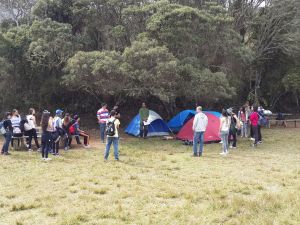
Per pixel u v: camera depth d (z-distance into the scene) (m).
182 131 19.78
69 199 8.99
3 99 25.53
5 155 15.09
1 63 21.84
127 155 15.28
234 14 28.88
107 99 25.59
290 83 29.67
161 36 19.86
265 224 7.09
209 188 9.88
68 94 27.08
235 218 7.49
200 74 19.69
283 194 9.21
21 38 23.48
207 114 19.75
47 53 21.38
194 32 20.55
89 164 13.27
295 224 7.13
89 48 23.81
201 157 14.90
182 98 25.86
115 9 23.36
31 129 16.06
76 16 24.27
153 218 7.59
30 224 7.36
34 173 11.80
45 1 24.00
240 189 9.75
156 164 13.41
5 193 9.48
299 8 28.55
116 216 7.69
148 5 21.64
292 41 28.64
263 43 30.30
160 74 18.28
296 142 19.22
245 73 29.75
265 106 33.84
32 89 26.12
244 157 14.91
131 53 18.75
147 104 27.78
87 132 22.77
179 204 8.57
